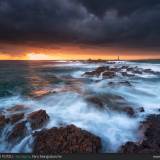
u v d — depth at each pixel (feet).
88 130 27.91
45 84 74.54
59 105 40.91
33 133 26.22
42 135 24.50
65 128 25.36
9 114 34.09
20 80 86.74
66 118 32.73
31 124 28.99
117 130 28.09
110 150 23.02
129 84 66.33
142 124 29.35
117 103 41.86
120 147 23.38
